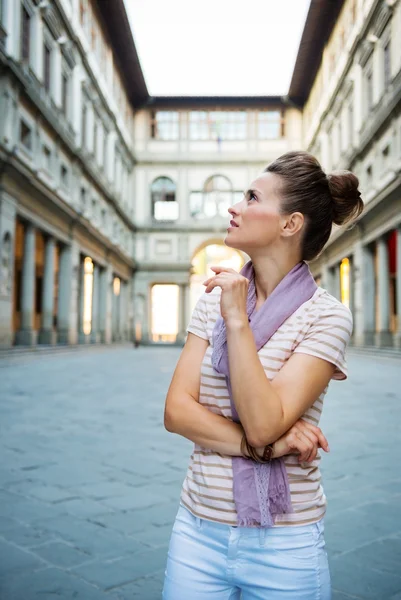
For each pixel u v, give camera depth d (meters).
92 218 32.62
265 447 1.27
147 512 4.10
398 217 23.05
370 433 7.22
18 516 3.99
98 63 34.47
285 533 1.30
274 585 1.31
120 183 41.50
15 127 20.75
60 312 28.91
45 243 26.58
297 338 1.35
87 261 34.62
